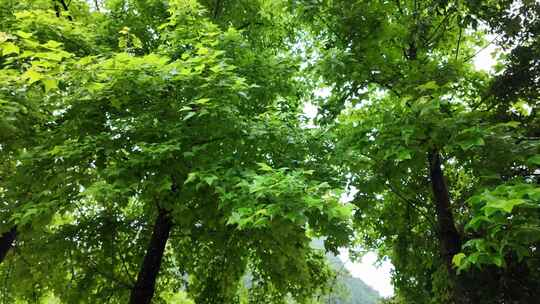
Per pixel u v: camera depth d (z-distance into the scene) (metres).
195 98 5.94
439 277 8.60
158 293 10.46
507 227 3.83
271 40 10.99
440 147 5.93
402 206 9.89
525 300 6.68
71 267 8.89
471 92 9.05
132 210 10.39
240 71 7.68
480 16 7.31
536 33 7.34
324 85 8.93
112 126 6.39
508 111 7.93
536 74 7.38
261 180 4.31
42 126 7.29
